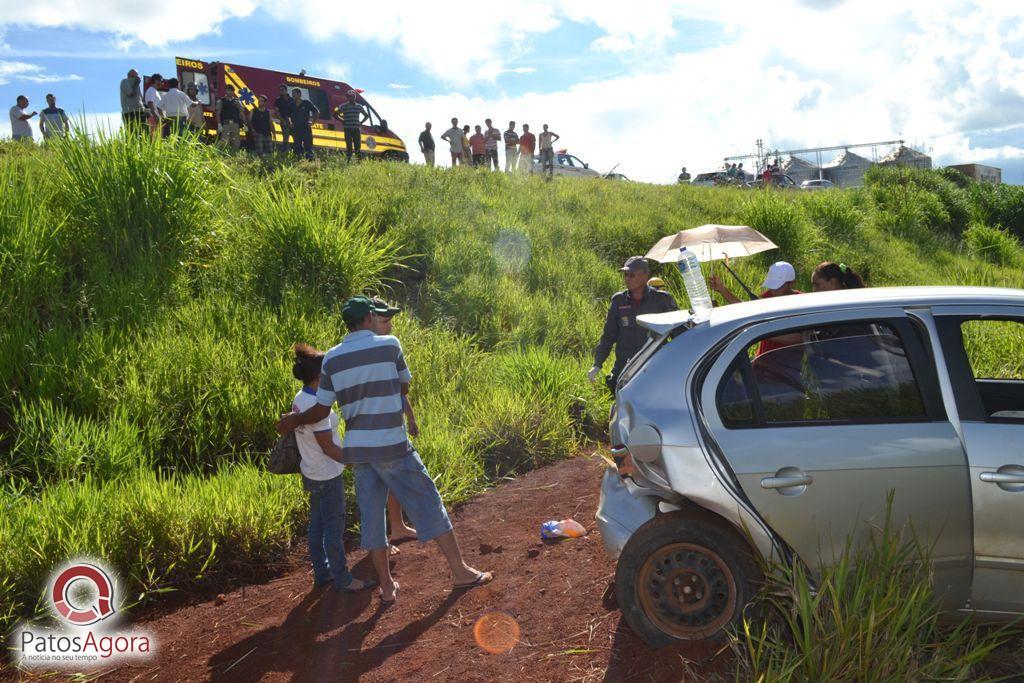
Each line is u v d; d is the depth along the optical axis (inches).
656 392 140.8
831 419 133.9
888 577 121.5
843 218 730.2
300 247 388.5
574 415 313.3
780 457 130.7
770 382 137.6
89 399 270.4
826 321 139.8
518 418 283.4
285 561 215.9
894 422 132.0
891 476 128.5
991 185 1098.7
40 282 318.7
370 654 157.9
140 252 357.7
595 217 627.8
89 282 335.9
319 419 179.6
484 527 225.0
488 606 171.9
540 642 152.2
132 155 370.6
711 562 134.1
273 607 187.8
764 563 128.4
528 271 486.6
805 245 620.7
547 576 182.7
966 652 122.3
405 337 357.1
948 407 132.1
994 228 951.6
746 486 130.5
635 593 135.9
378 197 519.2
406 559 209.0
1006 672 126.6
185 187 379.9
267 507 221.0
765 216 621.0
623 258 568.4
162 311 329.1
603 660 140.9
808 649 113.8
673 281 490.3
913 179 1033.5
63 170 369.1
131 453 249.3
